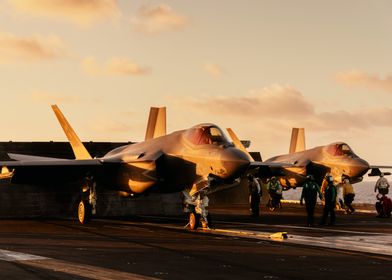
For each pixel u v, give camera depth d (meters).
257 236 15.47
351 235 16.05
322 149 36.12
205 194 18.84
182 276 8.41
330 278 8.45
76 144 27.30
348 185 27.89
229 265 9.62
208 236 15.45
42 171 22.34
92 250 11.60
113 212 29.23
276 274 8.73
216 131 19.39
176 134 21.05
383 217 25.19
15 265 9.16
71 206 29.23
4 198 27.59
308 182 19.53
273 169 29.88
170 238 14.73
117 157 21.97
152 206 30.25
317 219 23.62
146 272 8.73
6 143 30.09
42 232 16.52
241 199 39.66
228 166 17.83
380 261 10.38
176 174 20.11
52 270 8.69
